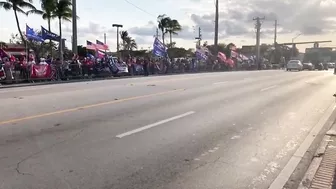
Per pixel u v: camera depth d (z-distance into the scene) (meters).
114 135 7.18
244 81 23.12
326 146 6.71
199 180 4.95
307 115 10.29
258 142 7.05
